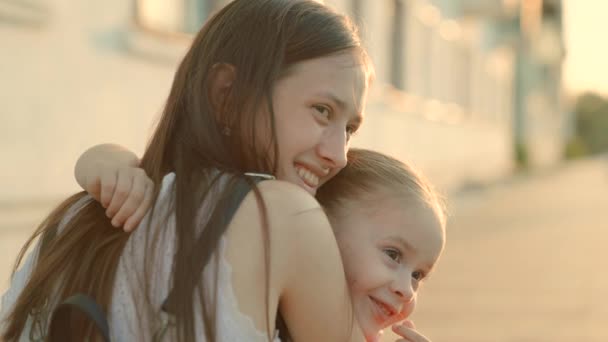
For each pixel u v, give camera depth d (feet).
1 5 17.92
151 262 5.61
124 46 23.13
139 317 5.56
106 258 5.80
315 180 6.11
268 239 5.45
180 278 5.41
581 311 25.90
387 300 6.56
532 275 33.27
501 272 33.83
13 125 18.66
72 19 20.84
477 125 96.32
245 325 5.37
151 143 6.29
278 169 5.99
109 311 5.68
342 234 6.64
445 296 28.02
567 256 39.78
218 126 6.00
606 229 53.16
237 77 5.96
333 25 6.11
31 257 6.44
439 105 73.67
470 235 46.80
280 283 5.53
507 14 90.43
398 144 58.80
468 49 86.69
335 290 5.72
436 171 73.87
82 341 5.67
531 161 174.09
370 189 6.69
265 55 5.92
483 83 99.09
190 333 5.34
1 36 18.19
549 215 62.23
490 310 25.63
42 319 5.99
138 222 5.82
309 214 5.65
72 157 20.98
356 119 6.16
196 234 5.52
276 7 6.12
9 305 6.42
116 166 6.14
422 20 65.16
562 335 22.27
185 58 6.38
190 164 5.87
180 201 5.65
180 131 6.13
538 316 24.84
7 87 18.43
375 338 6.60
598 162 246.47
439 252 6.79
